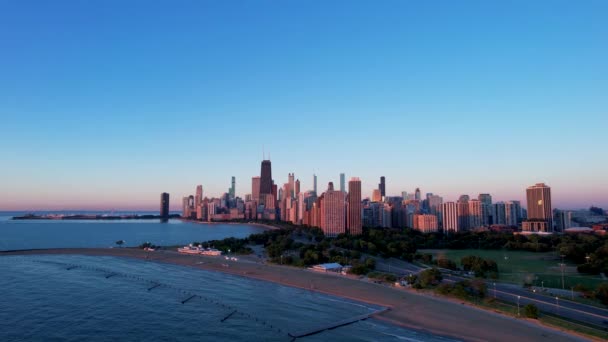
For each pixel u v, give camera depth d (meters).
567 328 158.50
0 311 172.25
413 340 149.00
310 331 156.50
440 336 153.62
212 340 145.50
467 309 187.25
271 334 153.50
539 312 181.88
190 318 170.62
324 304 199.25
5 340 139.50
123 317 168.25
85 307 181.62
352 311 186.38
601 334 152.38
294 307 192.62
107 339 142.50
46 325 155.62
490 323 166.75
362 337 152.00
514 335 153.25
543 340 147.62
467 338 151.38
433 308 188.88
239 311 183.25
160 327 157.62
